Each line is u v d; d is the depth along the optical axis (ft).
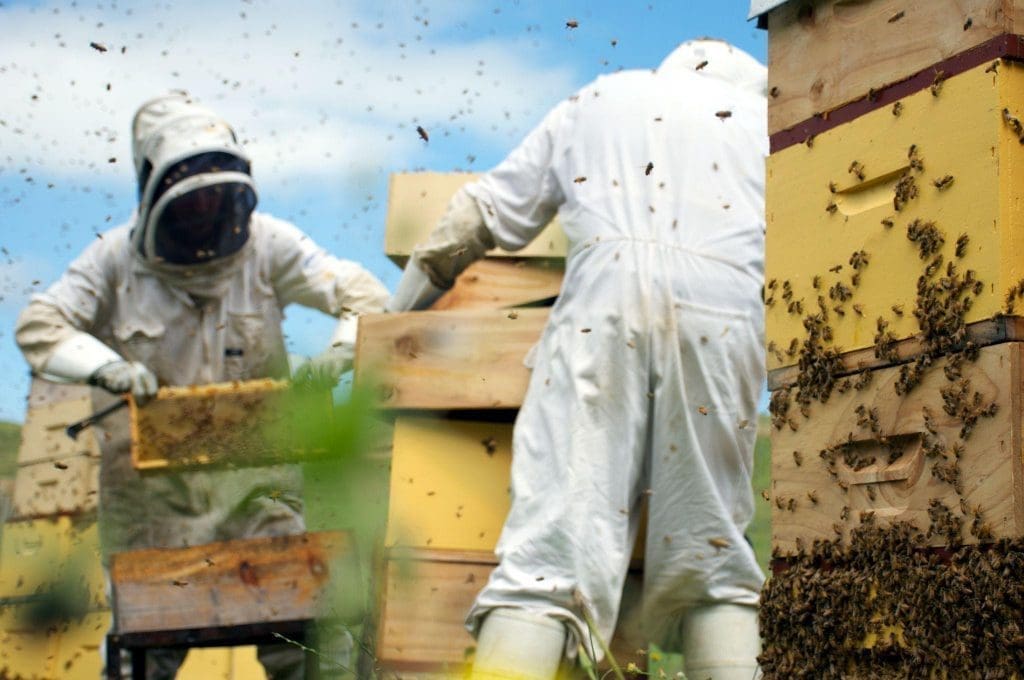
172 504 18.95
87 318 19.42
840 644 9.23
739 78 15.78
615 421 13.79
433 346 15.05
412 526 14.83
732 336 14.24
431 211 17.04
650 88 14.99
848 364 9.53
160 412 17.92
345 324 18.69
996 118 8.57
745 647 13.89
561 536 13.35
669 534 14.02
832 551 9.40
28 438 21.09
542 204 15.30
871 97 9.51
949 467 8.61
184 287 19.51
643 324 13.89
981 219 8.60
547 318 14.97
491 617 13.39
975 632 8.27
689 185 14.55
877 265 9.34
